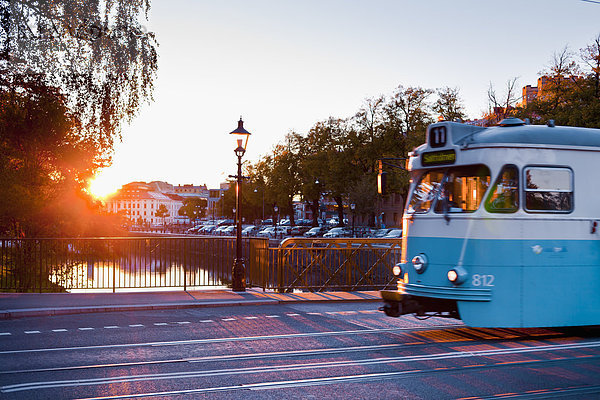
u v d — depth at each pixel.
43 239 15.94
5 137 21.27
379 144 63.81
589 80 42.59
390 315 9.58
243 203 108.62
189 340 9.20
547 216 9.02
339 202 75.88
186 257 15.90
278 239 70.75
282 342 9.05
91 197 28.91
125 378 6.86
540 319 8.91
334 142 69.75
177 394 6.22
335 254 15.86
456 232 8.98
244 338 9.37
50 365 7.52
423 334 9.79
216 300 13.48
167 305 12.70
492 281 8.77
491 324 8.73
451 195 9.20
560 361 7.82
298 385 6.59
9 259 15.88
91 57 20.56
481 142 8.98
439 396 6.19
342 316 11.74
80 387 6.47
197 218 179.75
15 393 6.23
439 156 9.44
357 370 7.28
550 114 43.00
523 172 8.95
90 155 24.17
